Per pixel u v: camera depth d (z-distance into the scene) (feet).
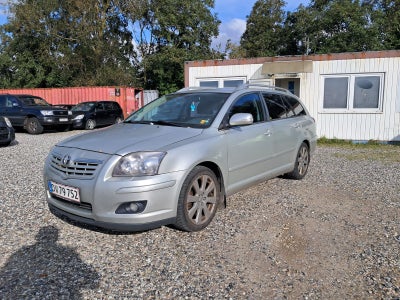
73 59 97.60
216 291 9.12
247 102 16.05
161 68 104.88
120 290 9.11
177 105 15.75
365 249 11.53
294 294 9.04
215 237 12.31
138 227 10.91
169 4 104.63
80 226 13.08
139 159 11.05
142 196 10.78
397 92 37.24
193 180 12.13
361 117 38.93
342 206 15.85
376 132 38.60
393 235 12.64
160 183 11.02
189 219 12.10
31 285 9.23
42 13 94.43
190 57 104.42
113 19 106.22
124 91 71.26
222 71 43.57
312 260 10.80
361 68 38.22
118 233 12.50
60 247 11.40
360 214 14.82
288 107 19.56
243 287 9.32
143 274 9.89
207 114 14.38
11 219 13.67
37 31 95.45
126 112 71.56
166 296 8.88
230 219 14.03
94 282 9.45
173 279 9.66
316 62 40.01
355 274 10.00
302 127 19.93
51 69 102.37
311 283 9.55
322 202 16.39
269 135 16.43
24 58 100.42
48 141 39.34
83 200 11.14
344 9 89.92
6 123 34.27
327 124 40.42
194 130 13.23
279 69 39.75
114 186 10.69
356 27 86.99
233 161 14.10
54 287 9.17
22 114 47.57
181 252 11.19
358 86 38.78
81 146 12.16
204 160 12.48
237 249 11.45
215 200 13.23
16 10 92.79
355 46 88.02
